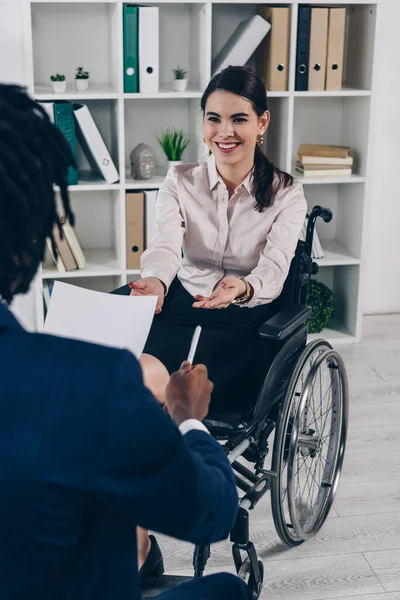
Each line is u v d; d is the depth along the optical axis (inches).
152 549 71.7
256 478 80.0
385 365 131.3
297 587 79.5
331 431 91.6
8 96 30.0
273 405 80.8
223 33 133.5
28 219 29.2
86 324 63.7
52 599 30.5
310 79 127.0
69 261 127.4
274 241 82.8
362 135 133.2
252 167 84.6
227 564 83.0
